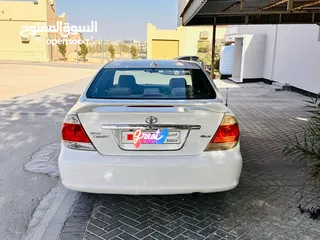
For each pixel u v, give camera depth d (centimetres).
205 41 3478
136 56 4219
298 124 763
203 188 303
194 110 299
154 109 299
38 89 1400
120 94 356
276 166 478
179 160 298
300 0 629
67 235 300
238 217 332
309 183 415
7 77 1884
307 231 306
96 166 295
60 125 742
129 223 321
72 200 370
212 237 297
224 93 1369
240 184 412
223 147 306
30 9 3562
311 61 1248
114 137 299
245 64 1784
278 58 1584
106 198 373
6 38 3628
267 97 1262
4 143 595
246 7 739
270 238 296
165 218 330
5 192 392
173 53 3572
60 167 304
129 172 295
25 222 325
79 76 2097
